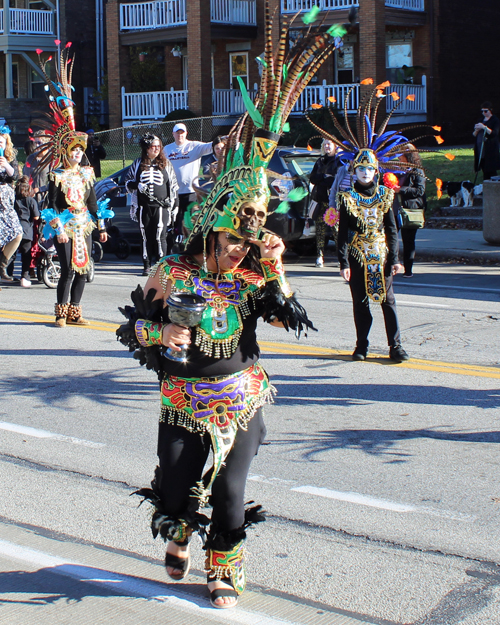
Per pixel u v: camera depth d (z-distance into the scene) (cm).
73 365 1022
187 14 3728
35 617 451
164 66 4191
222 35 3809
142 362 451
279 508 593
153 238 1662
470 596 466
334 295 1470
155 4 3928
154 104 3959
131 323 441
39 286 1672
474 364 997
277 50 429
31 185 1630
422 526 561
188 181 1792
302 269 1791
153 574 500
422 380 933
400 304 1376
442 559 512
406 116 3591
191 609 458
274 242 432
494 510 586
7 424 799
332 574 495
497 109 4066
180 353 429
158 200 1622
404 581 485
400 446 723
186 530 464
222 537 452
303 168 1816
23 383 944
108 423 801
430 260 1909
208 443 452
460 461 685
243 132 443
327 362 1018
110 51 4088
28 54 4650
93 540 548
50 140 1207
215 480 448
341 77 3688
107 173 3278
